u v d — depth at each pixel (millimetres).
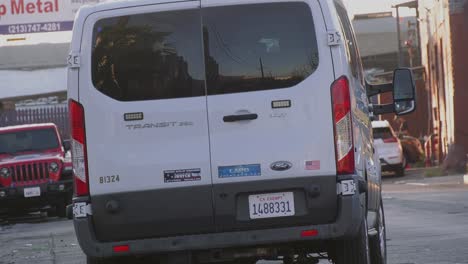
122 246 18609
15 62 123688
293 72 18562
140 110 18625
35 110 95125
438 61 88062
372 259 23047
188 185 18562
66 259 30578
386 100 101938
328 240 19375
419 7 101438
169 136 18609
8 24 81938
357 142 19156
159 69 18688
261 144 18500
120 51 18734
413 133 101500
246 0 18625
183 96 18625
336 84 18484
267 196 18562
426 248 27672
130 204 18641
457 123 77000
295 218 18547
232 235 18562
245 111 18531
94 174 18688
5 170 57031
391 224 36188
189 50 18688
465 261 24453
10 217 64375
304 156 18484
